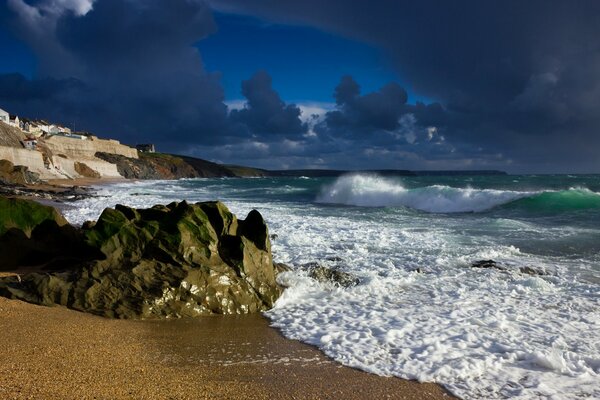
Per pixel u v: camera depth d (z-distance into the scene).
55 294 8.44
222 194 46.00
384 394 5.41
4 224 11.03
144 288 8.62
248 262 9.61
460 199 27.81
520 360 6.41
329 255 13.62
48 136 102.94
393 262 12.86
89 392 5.05
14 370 5.56
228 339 7.30
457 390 5.53
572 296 9.66
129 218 11.02
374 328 7.77
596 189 42.59
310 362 6.36
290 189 56.75
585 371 6.03
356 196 33.53
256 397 5.23
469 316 8.38
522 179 60.81
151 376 5.68
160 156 171.88
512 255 13.70
